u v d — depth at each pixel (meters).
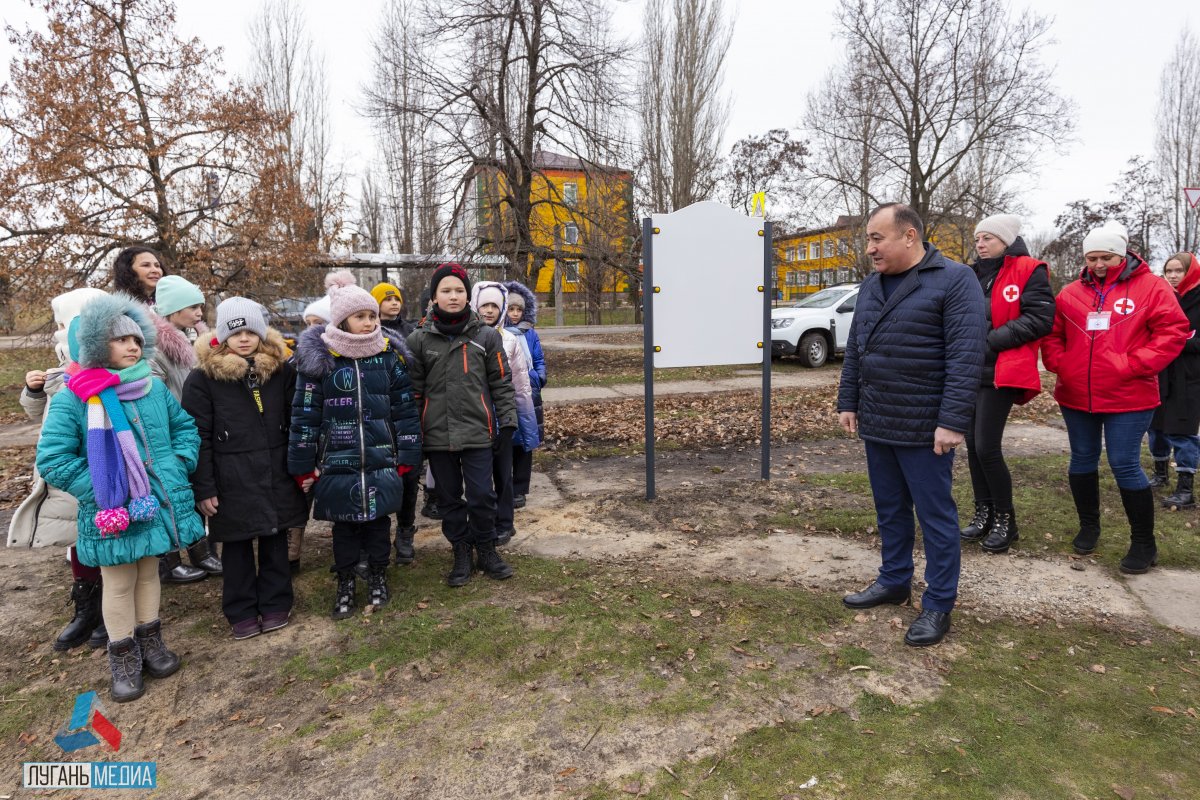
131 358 2.86
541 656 3.07
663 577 3.88
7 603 3.80
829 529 4.62
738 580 3.81
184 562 4.39
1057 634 3.15
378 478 3.42
